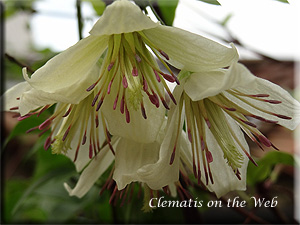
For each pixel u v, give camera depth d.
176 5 0.10
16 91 0.09
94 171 0.09
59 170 0.12
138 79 0.08
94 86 0.08
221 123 0.08
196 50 0.08
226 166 0.09
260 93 0.08
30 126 0.11
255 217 0.13
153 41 0.08
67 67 0.08
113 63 0.08
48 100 0.07
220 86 0.07
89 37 0.08
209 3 0.09
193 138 0.09
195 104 0.08
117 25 0.07
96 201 0.14
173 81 0.08
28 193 0.12
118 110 0.08
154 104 0.08
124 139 0.09
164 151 0.07
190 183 0.10
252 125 0.08
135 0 0.09
